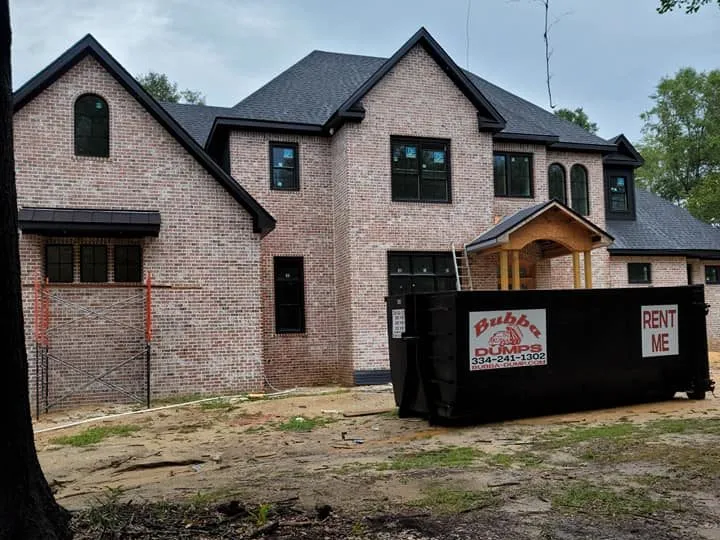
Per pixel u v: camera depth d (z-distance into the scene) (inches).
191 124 824.9
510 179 781.3
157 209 595.5
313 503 223.3
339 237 701.9
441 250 703.7
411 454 317.7
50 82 570.9
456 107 721.0
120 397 568.7
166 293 592.4
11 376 172.2
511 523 197.9
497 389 407.5
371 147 686.5
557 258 784.3
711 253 891.4
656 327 466.0
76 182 575.8
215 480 274.5
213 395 592.7
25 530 169.0
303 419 449.1
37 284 526.9
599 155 844.0
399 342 443.5
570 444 327.6
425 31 701.3
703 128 1633.9
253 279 618.2
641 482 246.2
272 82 791.1
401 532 189.3
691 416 410.0
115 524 192.2
